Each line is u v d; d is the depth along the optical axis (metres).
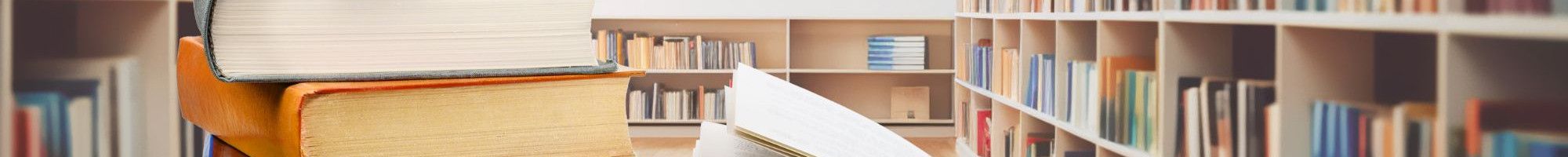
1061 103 2.94
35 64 0.59
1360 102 1.04
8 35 0.53
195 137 1.15
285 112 0.65
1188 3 1.88
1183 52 1.96
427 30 0.70
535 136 0.73
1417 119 0.82
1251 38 1.54
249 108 0.71
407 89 0.68
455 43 0.71
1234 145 1.61
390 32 0.69
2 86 0.52
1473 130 0.63
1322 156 1.15
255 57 0.68
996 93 3.84
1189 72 1.94
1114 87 2.43
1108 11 2.47
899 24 6.25
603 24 5.97
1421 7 0.76
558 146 0.74
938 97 6.32
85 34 0.72
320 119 0.65
